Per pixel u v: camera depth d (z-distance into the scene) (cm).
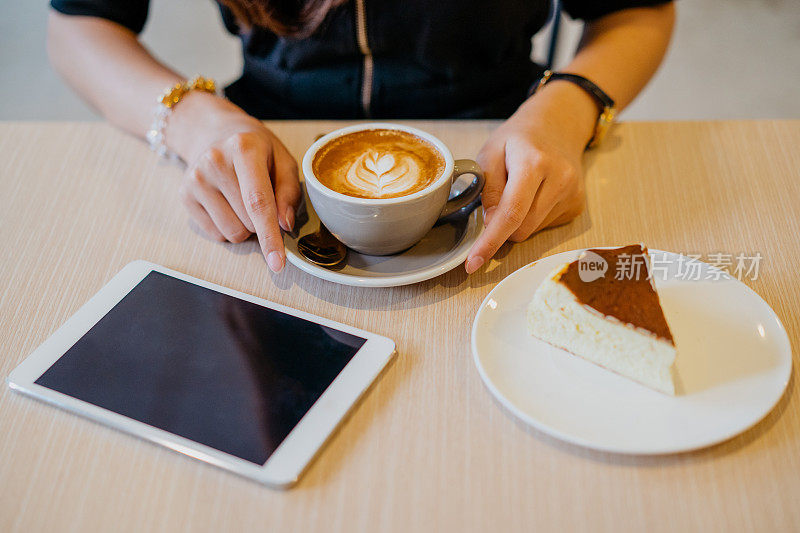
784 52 222
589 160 75
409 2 83
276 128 80
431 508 45
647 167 73
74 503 45
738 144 75
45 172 75
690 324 54
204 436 48
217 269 63
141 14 94
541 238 66
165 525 44
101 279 62
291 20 83
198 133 74
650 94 208
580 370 51
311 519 44
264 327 56
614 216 68
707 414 47
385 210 55
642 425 47
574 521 44
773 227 65
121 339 55
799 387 50
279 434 48
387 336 57
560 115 73
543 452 48
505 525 44
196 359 53
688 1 246
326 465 47
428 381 53
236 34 97
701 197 69
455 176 60
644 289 52
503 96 96
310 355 53
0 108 204
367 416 50
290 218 63
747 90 208
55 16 91
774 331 53
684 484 46
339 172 59
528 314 53
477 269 62
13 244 66
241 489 46
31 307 59
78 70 86
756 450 47
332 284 62
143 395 51
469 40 88
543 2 93
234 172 65
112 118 82
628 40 87
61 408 51
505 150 68
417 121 80
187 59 221
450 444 48
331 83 91
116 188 73
